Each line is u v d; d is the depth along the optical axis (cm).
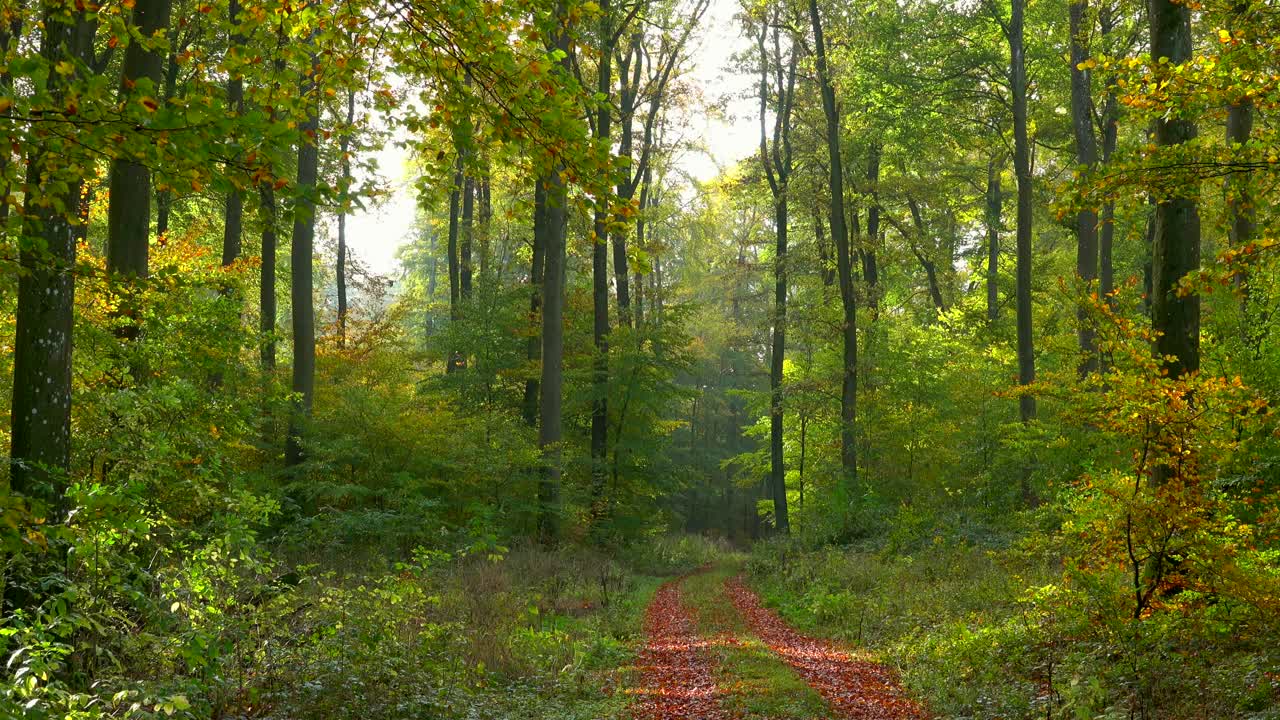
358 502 1644
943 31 2103
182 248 1427
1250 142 748
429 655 856
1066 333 2269
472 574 1417
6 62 347
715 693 866
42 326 662
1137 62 760
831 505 2500
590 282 2903
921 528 1991
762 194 3062
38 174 455
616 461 2488
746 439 5472
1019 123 2084
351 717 679
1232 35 725
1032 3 2267
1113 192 785
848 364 2625
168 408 932
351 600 838
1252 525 912
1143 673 777
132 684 550
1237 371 1201
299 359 1772
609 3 1883
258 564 767
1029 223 2102
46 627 475
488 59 426
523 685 874
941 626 1116
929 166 2938
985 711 779
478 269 2880
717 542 3353
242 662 716
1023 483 2034
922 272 3494
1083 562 914
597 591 1534
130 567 566
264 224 420
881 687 926
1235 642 820
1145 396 850
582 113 451
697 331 4338
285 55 460
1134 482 866
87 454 857
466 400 2609
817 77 2709
